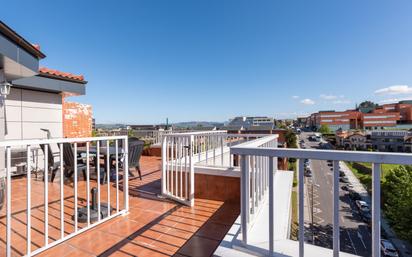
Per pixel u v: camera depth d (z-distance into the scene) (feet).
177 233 8.03
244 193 5.65
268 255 5.19
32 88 17.60
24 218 8.97
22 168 16.58
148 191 13.26
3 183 9.76
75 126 26.81
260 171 8.32
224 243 5.88
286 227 7.03
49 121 19.58
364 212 52.95
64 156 13.32
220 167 11.82
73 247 6.91
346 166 97.40
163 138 12.34
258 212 7.86
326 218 52.70
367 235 44.21
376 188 3.95
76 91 20.04
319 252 5.27
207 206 10.79
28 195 6.03
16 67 10.85
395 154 3.74
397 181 43.60
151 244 7.23
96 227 8.36
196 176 12.09
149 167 21.44
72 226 8.34
